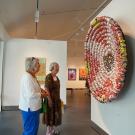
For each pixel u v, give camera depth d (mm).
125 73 3334
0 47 8141
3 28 7934
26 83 3246
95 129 5176
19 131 5141
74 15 9023
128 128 3520
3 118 6570
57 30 11516
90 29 4367
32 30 10781
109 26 3607
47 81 4352
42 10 7812
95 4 7629
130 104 3451
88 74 4566
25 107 3256
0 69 8055
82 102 10547
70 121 6246
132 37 3414
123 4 3748
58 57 8820
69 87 18312
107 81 3818
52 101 4375
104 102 3895
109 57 3775
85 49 4598
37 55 8633
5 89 8250
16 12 7273
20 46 8500
